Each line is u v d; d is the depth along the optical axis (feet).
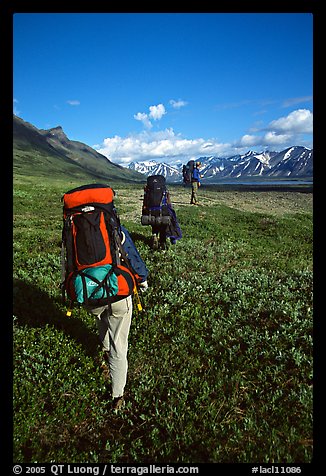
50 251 39.06
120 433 14.66
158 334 21.11
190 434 14.07
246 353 18.84
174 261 34.14
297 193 151.33
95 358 18.88
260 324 21.94
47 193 108.06
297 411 14.98
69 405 15.46
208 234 51.21
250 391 16.28
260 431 13.98
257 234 55.62
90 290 13.82
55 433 14.32
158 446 13.74
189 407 15.33
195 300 25.48
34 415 14.75
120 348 15.30
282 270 34.14
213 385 16.61
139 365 18.44
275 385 16.61
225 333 20.72
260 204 104.27
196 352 19.34
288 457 12.65
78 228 14.08
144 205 36.40
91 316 23.03
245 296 25.82
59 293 26.63
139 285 16.60
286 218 73.10
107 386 17.04
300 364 17.43
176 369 18.10
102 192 14.53
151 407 15.79
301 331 20.12
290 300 25.03
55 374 17.33
